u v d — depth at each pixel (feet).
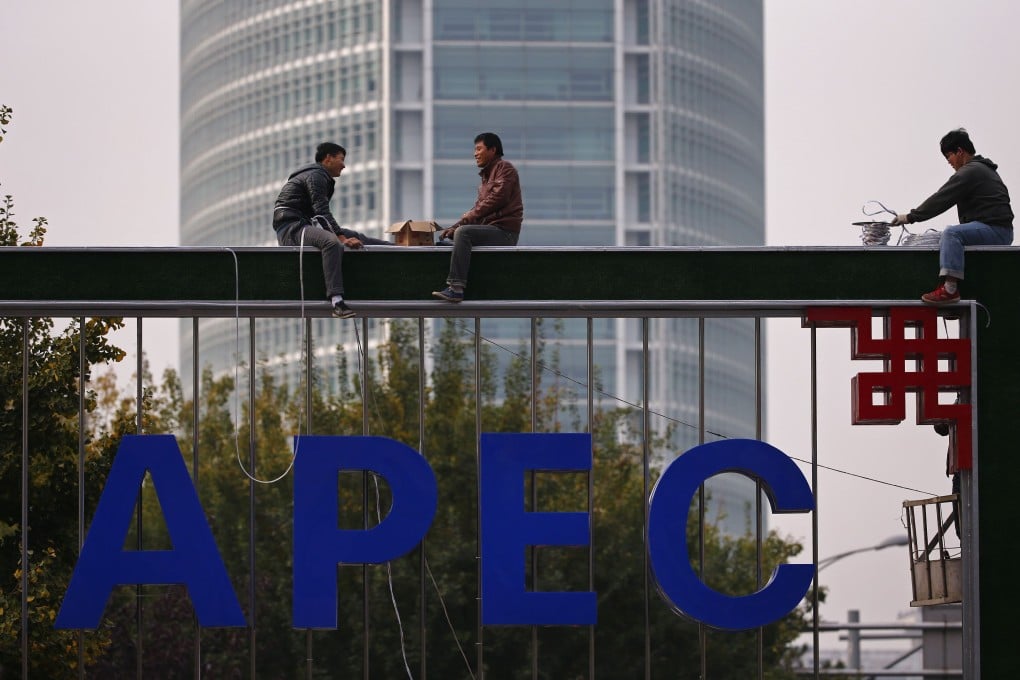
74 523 71.05
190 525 52.80
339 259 52.75
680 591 52.70
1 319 70.64
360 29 501.15
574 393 138.10
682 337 485.97
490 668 112.88
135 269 53.06
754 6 545.44
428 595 113.70
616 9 505.66
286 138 506.89
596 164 499.92
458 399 131.13
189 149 535.19
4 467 69.36
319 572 52.65
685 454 53.36
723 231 517.96
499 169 53.72
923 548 55.47
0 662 69.62
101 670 112.37
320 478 53.01
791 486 53.36
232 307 52.90
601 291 53.31
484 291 53.31
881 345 53.62
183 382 506.89
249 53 515.50
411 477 53.16
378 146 497.05
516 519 52.80
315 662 114.11
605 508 128.88
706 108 515.09
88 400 72.69
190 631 113.70
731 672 120.47
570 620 52.42
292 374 458.91
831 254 53.72
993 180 53.72
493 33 502.38
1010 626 52.60
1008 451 53.16
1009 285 53.62
